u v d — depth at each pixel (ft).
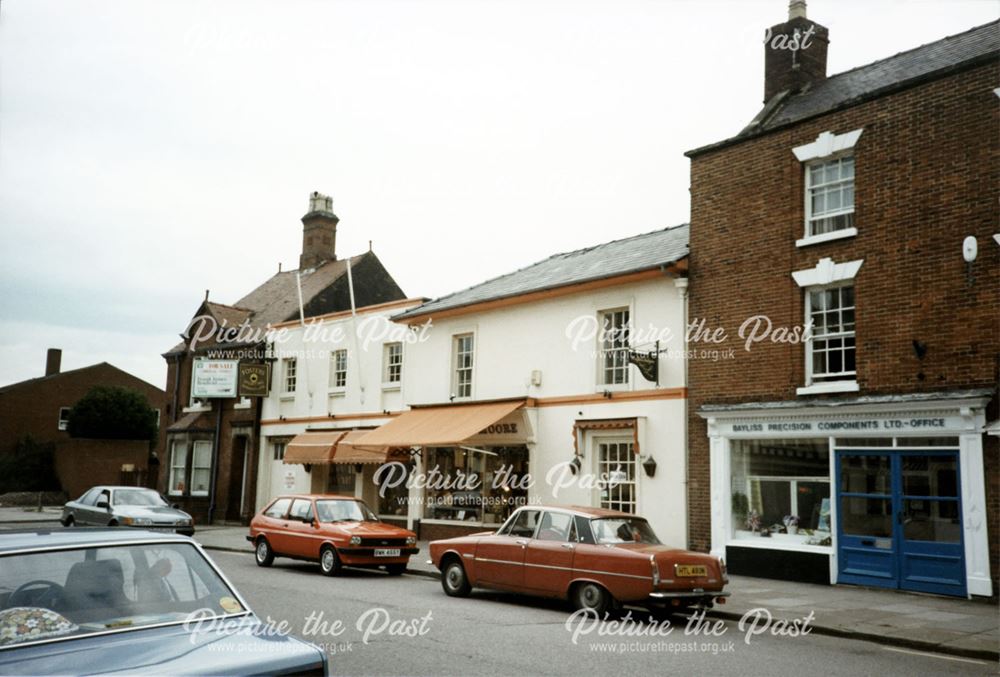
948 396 43.50
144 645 15.23
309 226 120.16
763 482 52.54
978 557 42.19
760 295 53.98
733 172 56.80
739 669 27.78
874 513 46.91
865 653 31.50
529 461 66.08
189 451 104.68
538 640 31.83
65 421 176.96
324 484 89.20
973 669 29.04
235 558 63.31
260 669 14.66
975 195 44.83
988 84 45.03
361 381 84.74
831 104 55.26
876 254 48.65
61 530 18.15
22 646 14.75
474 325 73.61
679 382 57.21
